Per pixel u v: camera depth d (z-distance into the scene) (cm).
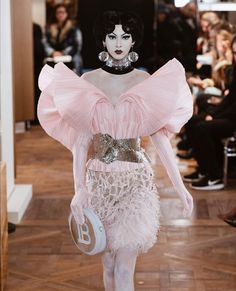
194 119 848
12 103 705
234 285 480
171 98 375
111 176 383
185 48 1213
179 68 381
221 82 880
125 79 392
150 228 386
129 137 384
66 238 591
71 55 1359
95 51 1380
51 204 708
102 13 395
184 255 543
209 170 777
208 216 661
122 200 385
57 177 841
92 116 377
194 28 1211
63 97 377
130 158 385
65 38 1355
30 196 724
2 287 463
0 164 478
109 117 379
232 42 780
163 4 1230
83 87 376
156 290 469
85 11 1361
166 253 547
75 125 379
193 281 487
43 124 400
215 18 966
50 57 1345
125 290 391
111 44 389
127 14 391
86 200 383
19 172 869
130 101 376
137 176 386
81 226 383
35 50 1270
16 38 965
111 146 383
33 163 930
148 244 390
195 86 902
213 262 527
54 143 1098
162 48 1241
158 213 398
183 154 941
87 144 389
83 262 528
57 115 395
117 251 389
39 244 574
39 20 1360
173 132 391
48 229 618
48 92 390
